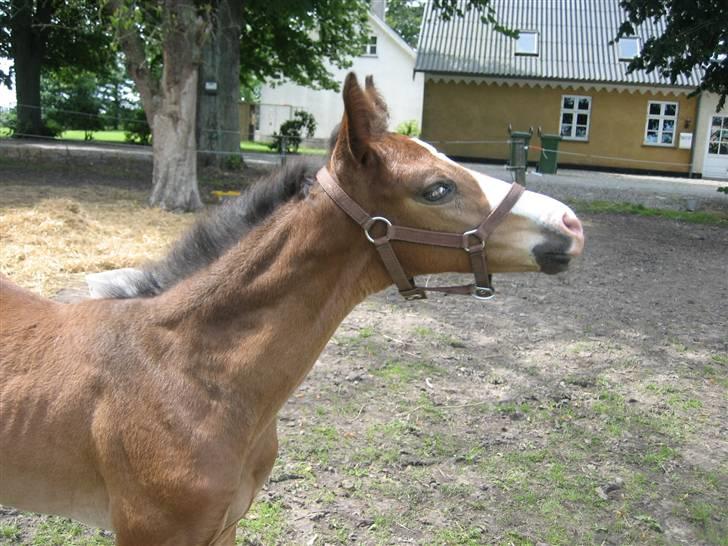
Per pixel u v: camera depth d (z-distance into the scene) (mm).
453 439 4090
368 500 3445
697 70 24500
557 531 3307
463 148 25812
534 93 25219
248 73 22625
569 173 23172
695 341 6105
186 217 9602
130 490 1879
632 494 3641
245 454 1966
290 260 1938
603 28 26812
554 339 5957
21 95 21094
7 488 1992
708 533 3352
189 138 10141
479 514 3404
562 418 4441
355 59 32594
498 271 2033
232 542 2285
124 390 1888
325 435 4023
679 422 4469
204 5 10086
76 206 8609
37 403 1912
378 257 1984
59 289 5824
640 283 8180
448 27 26609
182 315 1968
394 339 5676
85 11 11359
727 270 9102
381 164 1914
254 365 1927
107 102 30344
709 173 25203
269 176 2070
